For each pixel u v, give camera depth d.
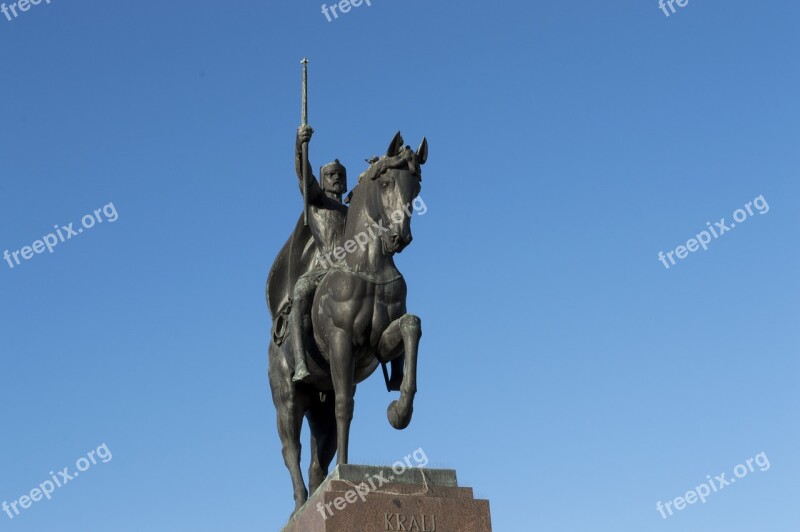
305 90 13.27
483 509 11.35
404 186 12.20
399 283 12.45
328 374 12.88
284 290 13.61
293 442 13.05
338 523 10.90
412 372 11.77
